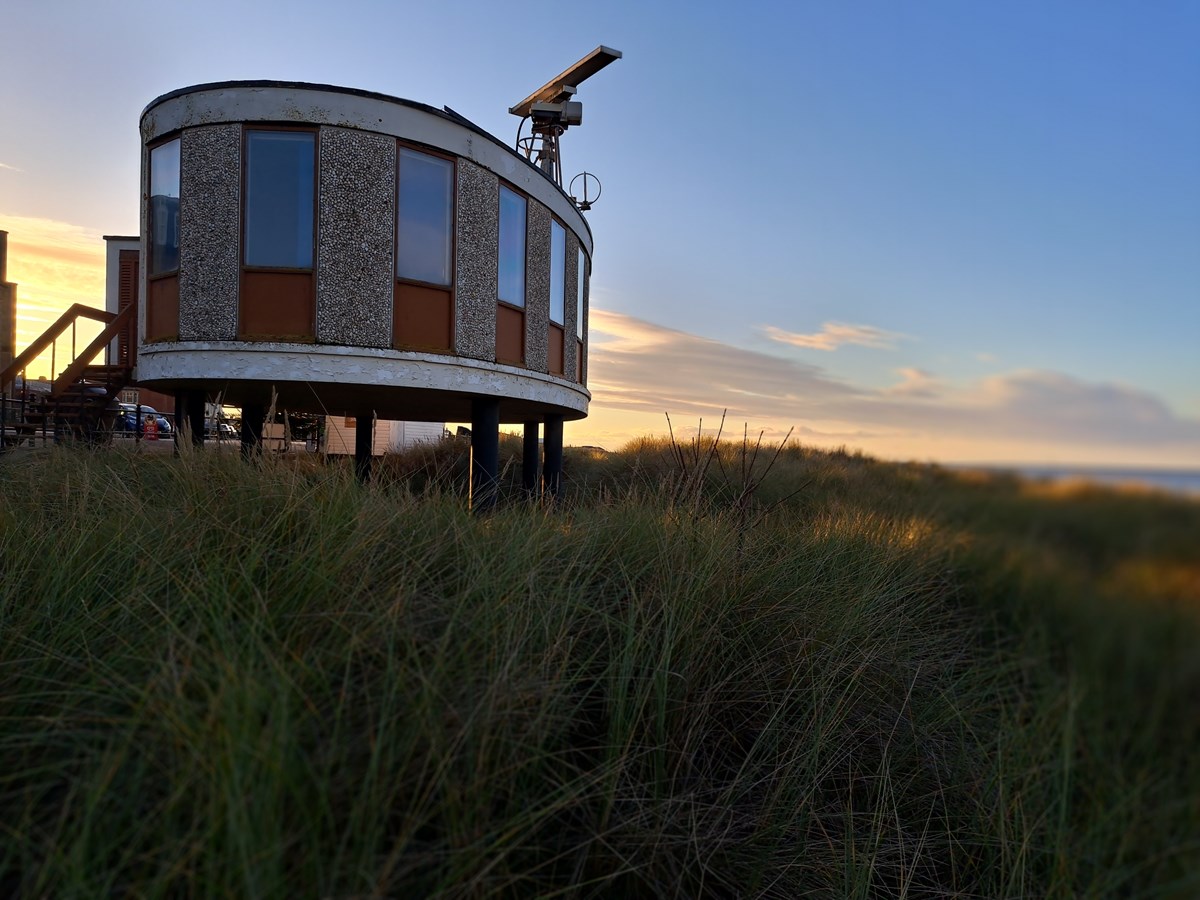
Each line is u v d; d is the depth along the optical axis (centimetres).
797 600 376
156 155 788
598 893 216
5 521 357
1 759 186
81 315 1008
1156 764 253
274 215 731
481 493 568
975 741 363
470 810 191
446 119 801
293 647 222
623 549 381
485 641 242
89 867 154
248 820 152
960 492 408
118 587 279
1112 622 248
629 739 241
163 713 176
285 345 719
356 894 154
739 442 706
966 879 296
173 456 529
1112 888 256
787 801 276
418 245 791
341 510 349
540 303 993
